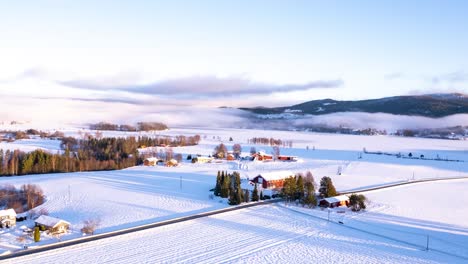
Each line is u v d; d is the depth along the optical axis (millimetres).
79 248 54031
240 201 82125
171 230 63375
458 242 60531
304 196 83875
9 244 55781
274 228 65875
